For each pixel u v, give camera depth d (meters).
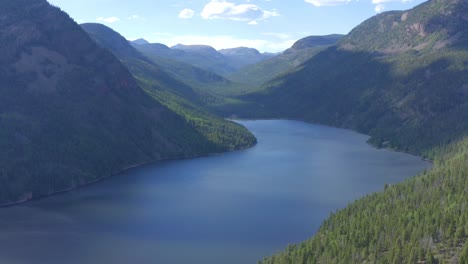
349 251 143.00
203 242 185.38
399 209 169.38
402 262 134.62
